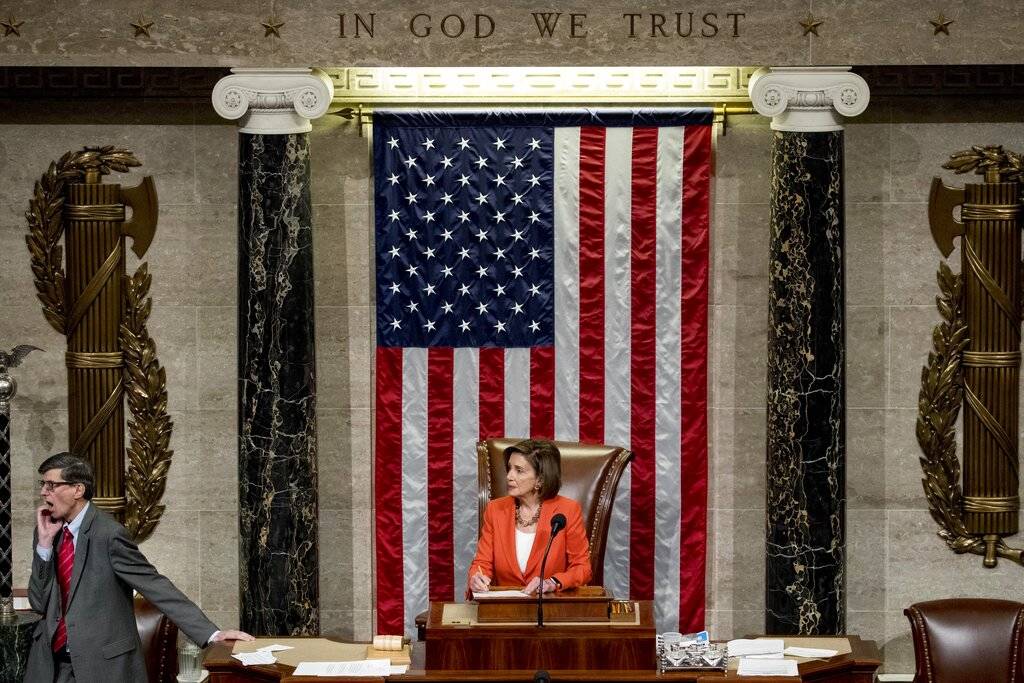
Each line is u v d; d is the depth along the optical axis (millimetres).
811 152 13781
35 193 14477
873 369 14883
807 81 13641
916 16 13609
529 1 13727
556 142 14461
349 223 14867
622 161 14438
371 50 13719
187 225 14844
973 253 14508
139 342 14695
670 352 14547
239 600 14586
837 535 14070
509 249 14531
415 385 14664
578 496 13234
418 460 14711
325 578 15102
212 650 11148
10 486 13164
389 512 14789
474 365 14625
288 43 13680
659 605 14750
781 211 13938
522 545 12250
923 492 14953
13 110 14664
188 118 14750
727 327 14922
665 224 14461
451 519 14750
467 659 10477
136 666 10375
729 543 15016
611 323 14562
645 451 14625
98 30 13664
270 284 13898
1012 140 14625
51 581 10242
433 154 14477
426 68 14562
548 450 12156
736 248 14828
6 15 13656
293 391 14023
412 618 14844
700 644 10680
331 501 15070
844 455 14086
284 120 13844
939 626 11836
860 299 14844
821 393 13953
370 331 14977
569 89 14641
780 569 14125
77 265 14477
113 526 10320
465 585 14805
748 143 14734
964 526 14812
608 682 10281
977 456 14680
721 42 13695
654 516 14664
